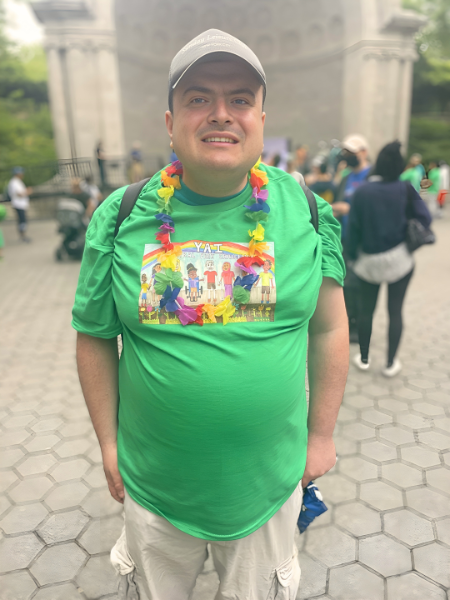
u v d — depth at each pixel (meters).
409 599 1.62
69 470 2.35
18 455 2.48
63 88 5.63
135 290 0.98
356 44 6.28
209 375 0.96
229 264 0.98
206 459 1.01
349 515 1.99
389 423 2.65
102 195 3.39
